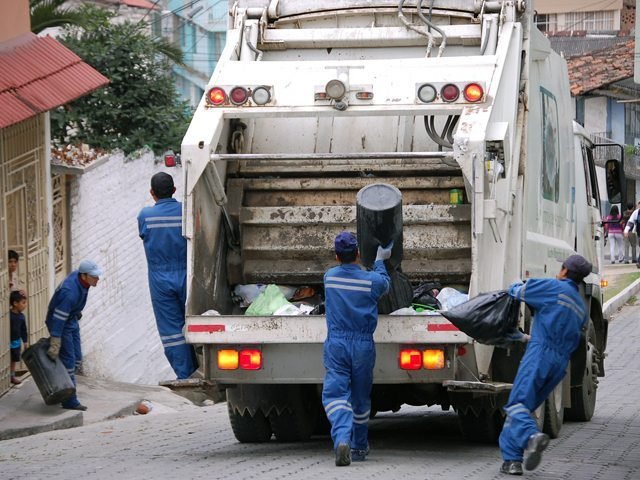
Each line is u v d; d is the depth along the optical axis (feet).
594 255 66.39
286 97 46.98
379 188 43.91
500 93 47.06
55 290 71.15
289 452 49.11
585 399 60.08
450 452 48.78
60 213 78.13
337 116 48.11
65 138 92.07
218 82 47.78
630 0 239.71
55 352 65.36
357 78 47.09
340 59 51.57
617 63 206.59
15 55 71.97
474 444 51.83
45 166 74.02
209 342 45.16
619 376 80.74
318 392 51.90
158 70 97.19
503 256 46.42
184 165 45.47
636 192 223.92
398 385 50.88
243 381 45.52
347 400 43.32
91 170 79.61
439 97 45.68
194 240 45.68
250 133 50.47
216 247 48.98
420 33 50.65
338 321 43.09
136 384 81.51
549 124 55.57
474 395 47.01
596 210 67.67
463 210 48.03
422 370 44.21
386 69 47.37
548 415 52.44
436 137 48.52
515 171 48.01
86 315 79.00
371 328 43.24
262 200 50.16
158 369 88.22
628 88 203.51
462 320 42.01
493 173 44.78
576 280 42.52
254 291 50.24
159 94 94.89
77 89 72.33
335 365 43.16
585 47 231.09
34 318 73.00
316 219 49.34
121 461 47.44
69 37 96.94
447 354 44.04
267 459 46.32
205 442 54.95
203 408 75.56
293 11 52.49
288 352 45.29
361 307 42.96
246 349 45.29
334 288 43.16
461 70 47.34
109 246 81.97
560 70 59.26
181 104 97.19
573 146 61.82
